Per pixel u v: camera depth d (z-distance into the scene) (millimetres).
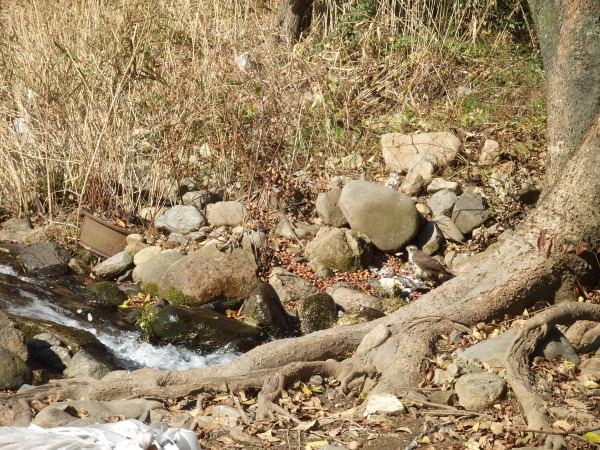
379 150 10789
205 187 10633
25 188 10375
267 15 12852
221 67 10961
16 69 10672
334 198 10047
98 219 9914
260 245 9703
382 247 9805
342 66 11859
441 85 11523
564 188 8438
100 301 9273
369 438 7328
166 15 11430
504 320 8406
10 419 7320
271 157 10430
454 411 7484
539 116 10891
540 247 8367
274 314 8953
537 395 7488
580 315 8156
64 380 7891
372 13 12391
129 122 10391
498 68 11719
